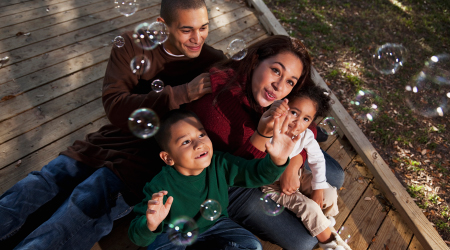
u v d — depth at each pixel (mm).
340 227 2002
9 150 2035
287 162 1282
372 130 3467
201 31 1536
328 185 1826
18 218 1464
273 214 1679
